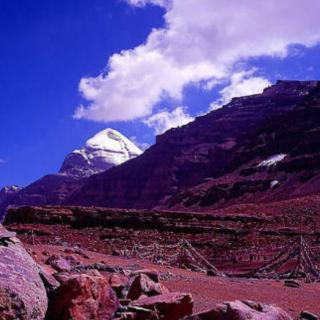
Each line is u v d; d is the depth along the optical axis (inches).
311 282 1218.0
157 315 442.6
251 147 6358.3
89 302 426.0
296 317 610.5
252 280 1098.1
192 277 987.9
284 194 4589.1
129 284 517.3
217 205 5073.8
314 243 2080.5
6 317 358.0
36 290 388.2
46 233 2306.8
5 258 393.1
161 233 2370.8
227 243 2180.1
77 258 1024.2
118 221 2513.5
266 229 2348.7
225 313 429.4
